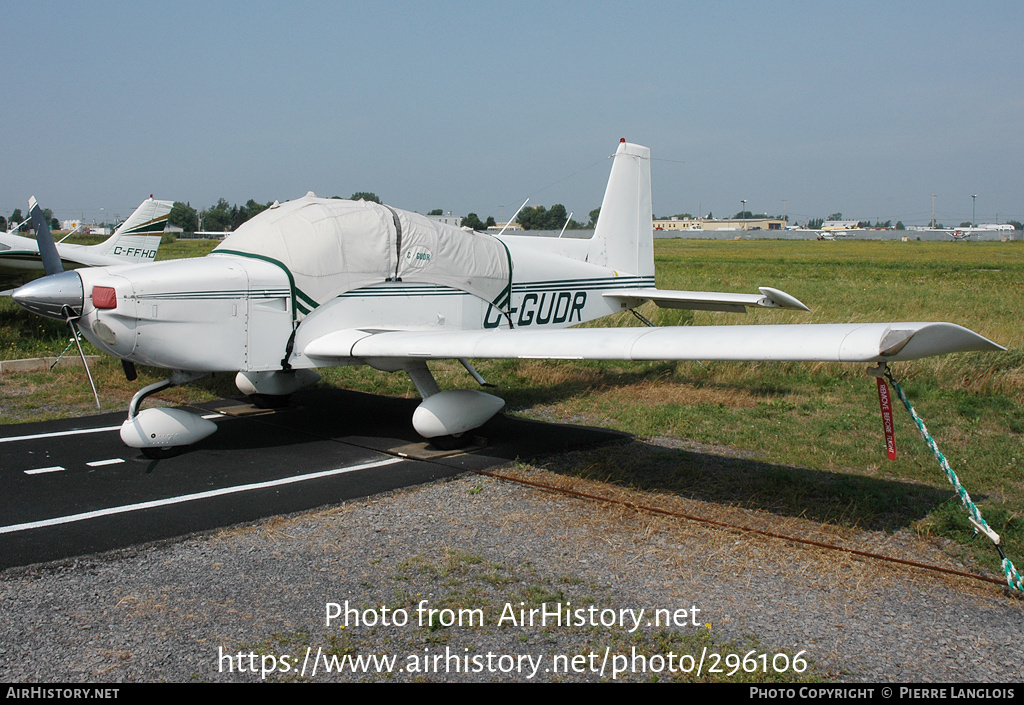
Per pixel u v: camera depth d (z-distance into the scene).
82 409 7.32
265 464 5.60
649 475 5.38
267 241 5.91
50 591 3.51
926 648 3.15
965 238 113.31
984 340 3.46
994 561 3.92
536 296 7.67
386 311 6.43
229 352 5.64
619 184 8.72
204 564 3.83
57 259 6.40
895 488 5.03
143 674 2.87
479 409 6.06
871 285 22.47
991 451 5.88
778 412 7.27
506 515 4.57
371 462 5.68
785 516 4.57
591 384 8.56
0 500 4.73
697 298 7.79
